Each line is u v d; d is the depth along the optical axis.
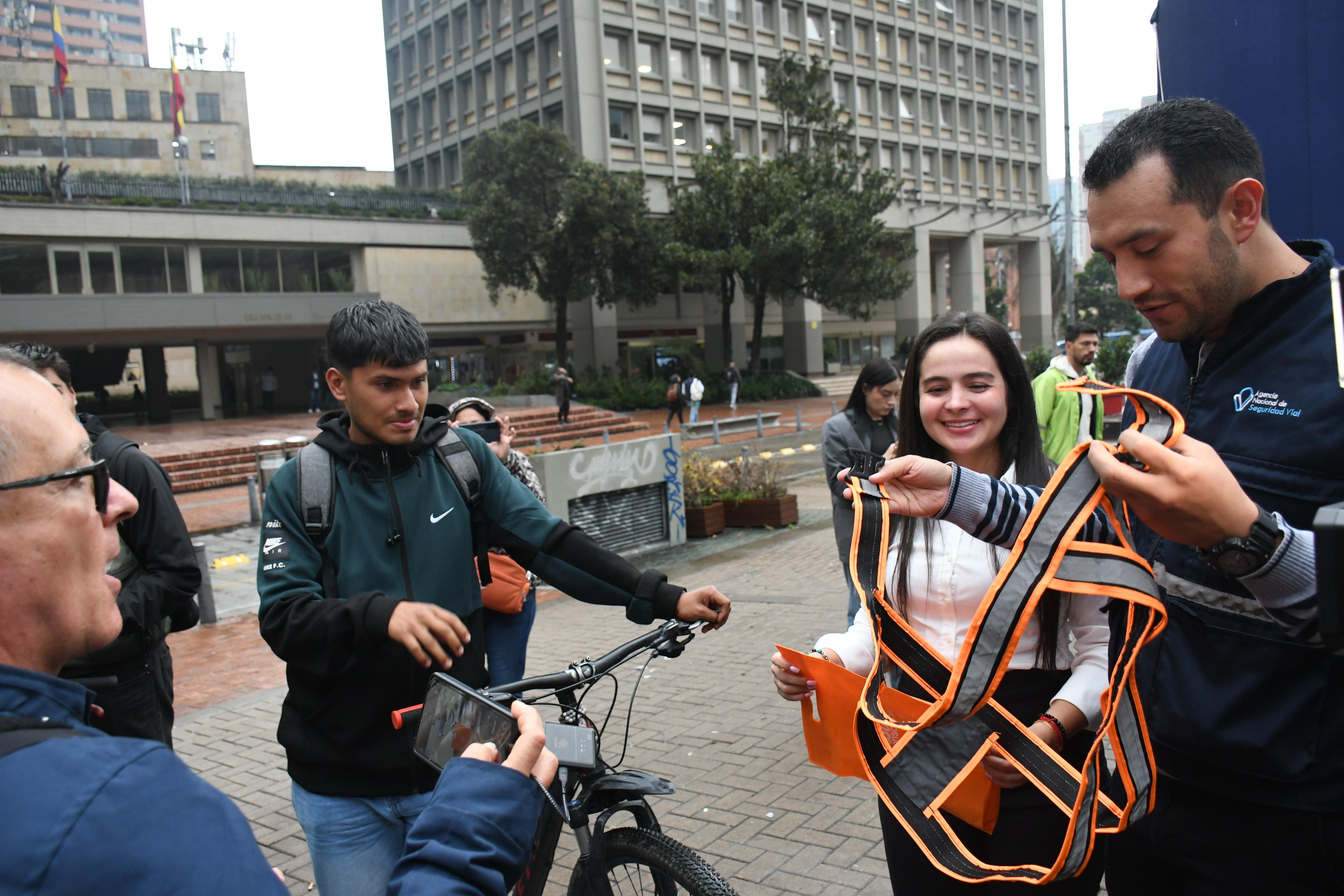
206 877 0.83
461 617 2.36
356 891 2.22
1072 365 5.36
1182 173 1.47
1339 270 1.16
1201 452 1.30
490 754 1.29
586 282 32.84
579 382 34.62
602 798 2.28
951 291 52.81
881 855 3.33
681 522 9.90
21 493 0.97
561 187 33.03
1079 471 1.51
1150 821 1.77
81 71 57.25
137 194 32.06
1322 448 1.47
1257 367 1.58
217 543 12.30
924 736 1.78
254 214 33.53
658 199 40.41
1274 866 1.58
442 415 2.62
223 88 59.62
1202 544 1.31
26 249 30.31
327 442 2.29
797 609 6.88
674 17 40.50
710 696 5.14
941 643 1.94
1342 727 1.48
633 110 39.56
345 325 2.21
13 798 0.80
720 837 3.55
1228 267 1.51
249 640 7.29
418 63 47.03
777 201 32.44
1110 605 1.69
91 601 1.03
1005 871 1.59
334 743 2.16
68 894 0.77
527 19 40.31
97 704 2.73
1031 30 55.22
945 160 50.81
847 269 34.22
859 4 46.50
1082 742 1.86
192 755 4.95
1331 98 2.67
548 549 2.45
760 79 43.62
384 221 36.22
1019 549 1.51
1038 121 55.66
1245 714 1.56
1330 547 1.10
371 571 2.25
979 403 1.98
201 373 33.59
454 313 38.28
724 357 37.03
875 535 1.80
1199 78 2.94
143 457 2.86
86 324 29.91
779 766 4.15
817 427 24.52
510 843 1.18
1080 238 73.00
